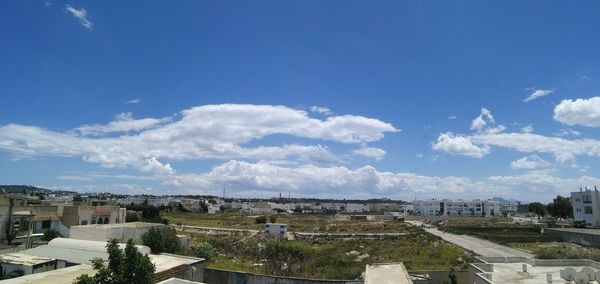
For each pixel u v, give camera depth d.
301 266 59.53
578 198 120.69
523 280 33.97
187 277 41.12
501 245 84.81
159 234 64.31
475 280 35.06
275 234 105.81
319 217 189.38
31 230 67.44
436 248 77.94
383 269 33.25
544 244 87.00
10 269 39.12
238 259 67.19
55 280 28.38
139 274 22.42
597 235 80.25
